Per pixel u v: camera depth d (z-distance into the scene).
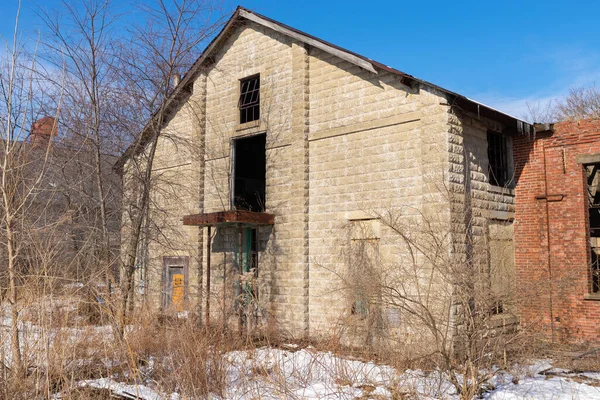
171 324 10.98
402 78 13.23
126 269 13.91
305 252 15.04
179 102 19.50
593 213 18.66
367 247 13.87
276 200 16.00
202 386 9.23
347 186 14.48
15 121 10.15
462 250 11.30
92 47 14.54
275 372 10.00
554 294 13.78
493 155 14.91
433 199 12.62
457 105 13.04
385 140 13.85
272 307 15.59
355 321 11.86
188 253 18.16
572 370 10.83
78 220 14.86
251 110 18.27
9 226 9.79
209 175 18.22
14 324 9.48
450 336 10.76
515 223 14.91
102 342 10.63
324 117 15.20
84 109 15.11
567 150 14.45
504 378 10.05
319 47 14.98
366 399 9.05
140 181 16.02
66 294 10.57
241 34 17.73
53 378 9.61
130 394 9.26
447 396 9.00
